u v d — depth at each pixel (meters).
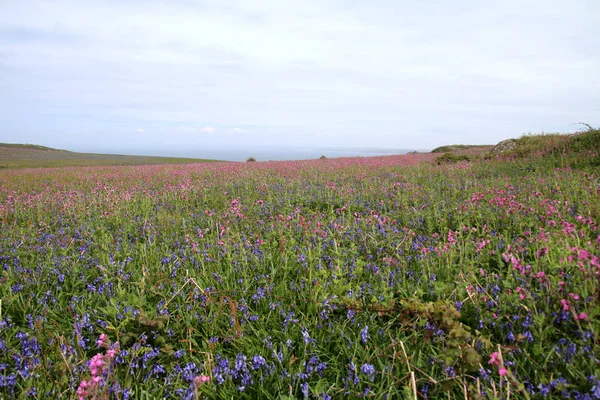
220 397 2.48
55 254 5.01
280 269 4.31
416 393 2.23
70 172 22.31
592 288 2.87
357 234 5.34
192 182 13.73
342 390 2.42
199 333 3.11
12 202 9.91
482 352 2.60
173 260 4.68
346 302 3.27
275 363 2.74
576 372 2.31
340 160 26.05
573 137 16.27
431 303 2.98
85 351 2.93
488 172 13.02
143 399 2.41
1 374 2.53
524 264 3.65
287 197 8.72
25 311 3.47
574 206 5.86
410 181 11.19
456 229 5.63
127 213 7.94
